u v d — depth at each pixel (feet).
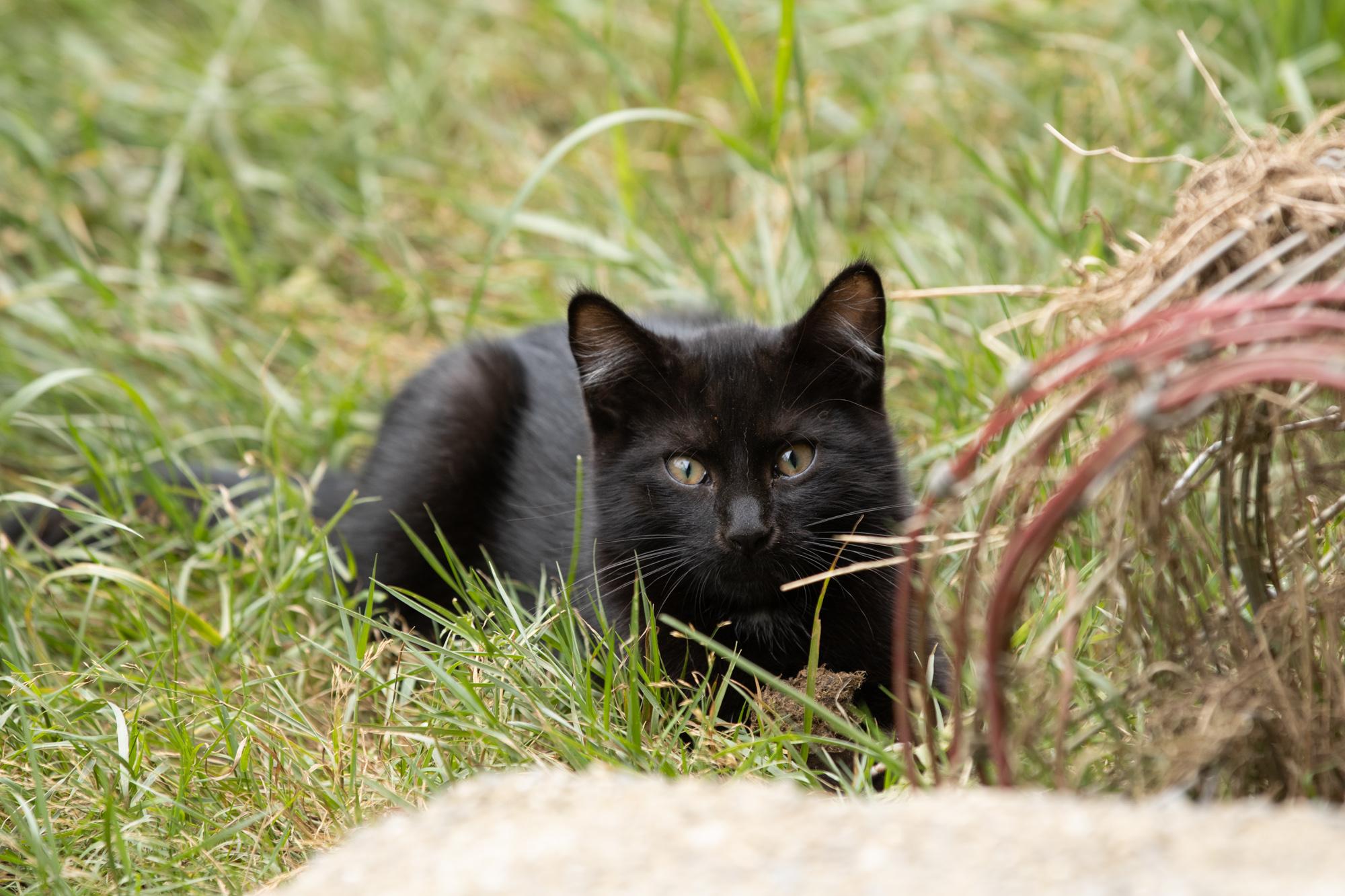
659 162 31.86
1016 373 12.23
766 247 26.16
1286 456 14.78
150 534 22.75
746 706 17.70
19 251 30.37
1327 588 14.12
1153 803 12.14
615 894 10.72
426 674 17.40
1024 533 12.11
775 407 18.08
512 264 29.66
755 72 32.37
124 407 25.63
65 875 14.97
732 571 17.83
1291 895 9.52
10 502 21.80
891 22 30.89
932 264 26.89
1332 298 11.22
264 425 25.49
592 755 15.34
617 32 34.71
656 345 18.34
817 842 11.09
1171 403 11.26
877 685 17.98
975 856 10.57
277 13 37.70
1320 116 14.17
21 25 36.40
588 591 18.88
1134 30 29.71
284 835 15.34
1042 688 13.46
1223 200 13.12
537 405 22.75
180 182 32.42
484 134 33.60
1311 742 13.37
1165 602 13.96
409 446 22.71
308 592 20.66
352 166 32.81
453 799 12.76
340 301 30.07
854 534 17.93
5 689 18.42
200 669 19.57
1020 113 29.43
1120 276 13.92
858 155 30.60
